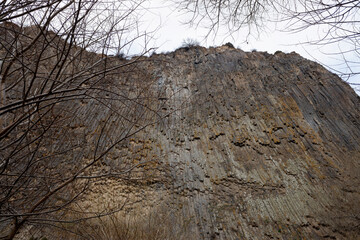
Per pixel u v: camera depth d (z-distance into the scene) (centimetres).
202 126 1692
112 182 1098
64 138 445
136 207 1054
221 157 1545
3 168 330
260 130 1756
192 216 1173
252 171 1494
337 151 1752
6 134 300
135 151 1365
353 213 1315
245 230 1176
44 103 423
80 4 281
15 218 324
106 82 412
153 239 786
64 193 435
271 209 1293
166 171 1314
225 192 1348
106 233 569
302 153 1659
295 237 1180
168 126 1595
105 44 354
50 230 452
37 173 383
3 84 324
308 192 1417
